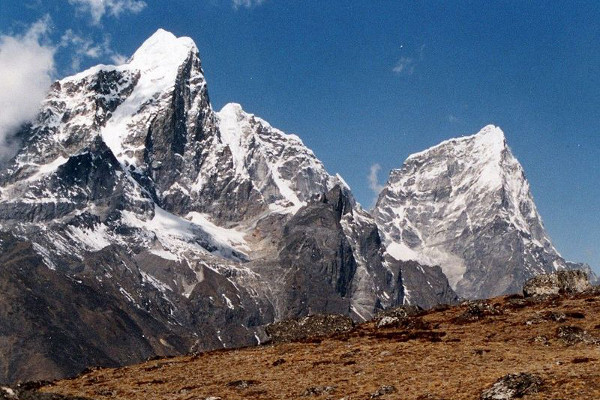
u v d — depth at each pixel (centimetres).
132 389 8694
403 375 7906
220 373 9125
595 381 6656
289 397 7550
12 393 6312
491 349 8669
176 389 8450
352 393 7438
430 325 10562
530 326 9656
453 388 7169
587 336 8675
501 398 6644
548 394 6544
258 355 10056
